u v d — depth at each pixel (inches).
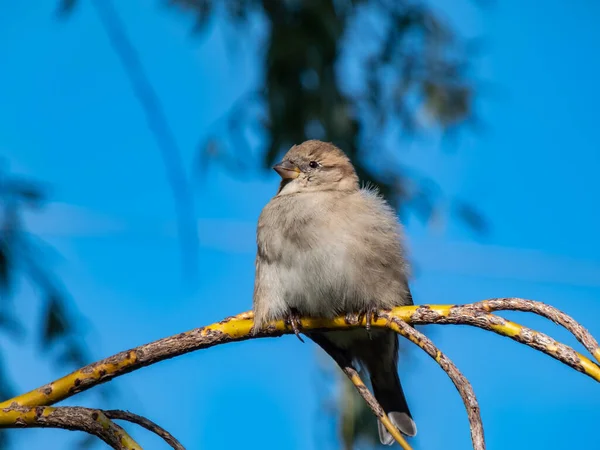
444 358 249.4
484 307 256.2
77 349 414.9
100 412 247.0
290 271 352.2
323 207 355.9
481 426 237.0
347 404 468.1
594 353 235.9
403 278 354.6
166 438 245.8
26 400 264.2
